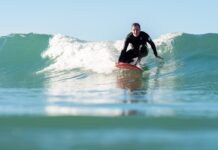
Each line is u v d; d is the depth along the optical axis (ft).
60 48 141.18
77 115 44.29
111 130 37.27
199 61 117.91
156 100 63.82
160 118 42.98
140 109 51.83
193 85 89.61
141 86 89.40
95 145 32.14
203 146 31.94
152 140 33.63
